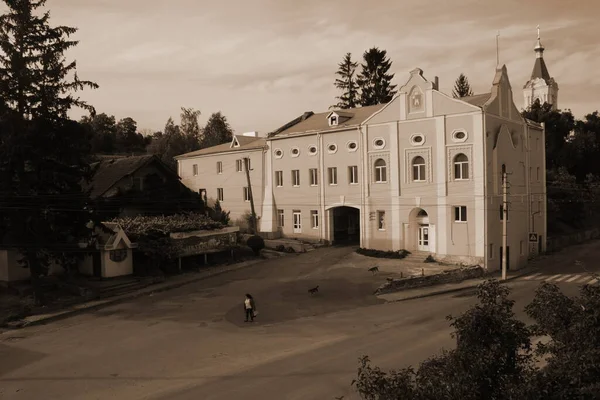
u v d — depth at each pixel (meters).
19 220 29.03
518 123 44.03
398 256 41.47
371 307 28.45
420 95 40.78
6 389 17.02
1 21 27.06
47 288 32.19
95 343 22.39
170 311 28.25
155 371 18.41
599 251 50.59
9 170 28.31
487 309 7.63
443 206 39.72
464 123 38.66
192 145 92.06
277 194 51.25
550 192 60.72
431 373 7.20
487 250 38.19
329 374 17.17
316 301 30.06
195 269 39.16
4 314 27.23
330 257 42.81
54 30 28.16
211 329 24.41
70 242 32.53
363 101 80.56
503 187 36.69
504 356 7.35
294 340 22.14
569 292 30.80
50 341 22.94
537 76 91.69
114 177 47.50
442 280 34.62
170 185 50.84
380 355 19.14
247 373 17.78
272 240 48.62
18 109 27.75
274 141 51.16
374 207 43.72
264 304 29.53
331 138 46.66
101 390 16.64
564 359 7.20
